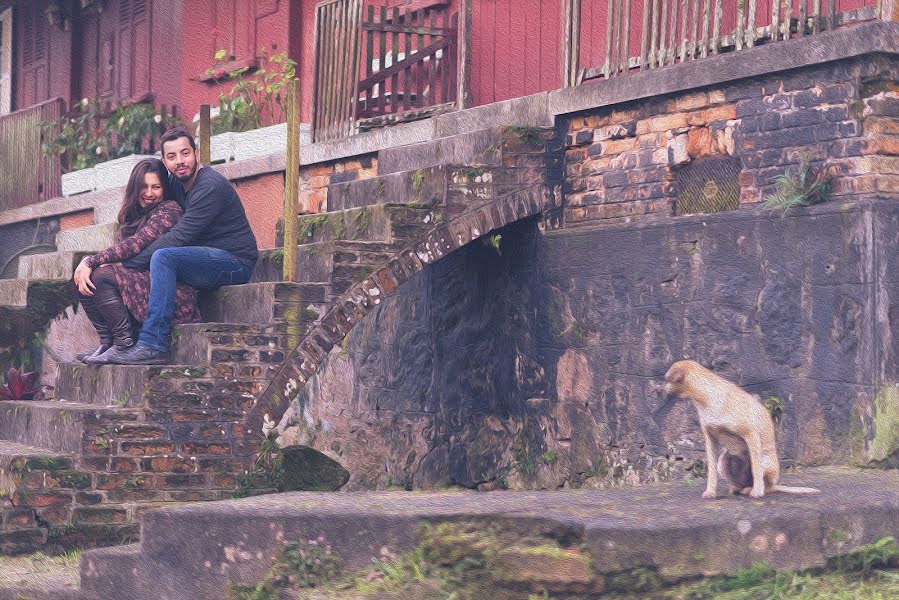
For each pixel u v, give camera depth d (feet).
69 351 31.63
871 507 15.81
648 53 25.49
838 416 20.51
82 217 49.39
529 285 26.89
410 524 15.34
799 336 21.21
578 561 14.37
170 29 54.44
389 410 29.14
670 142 24.59
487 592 14.80
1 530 21.84
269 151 37.11
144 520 17.15
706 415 16.53
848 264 20.43
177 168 26.48
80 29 63.62
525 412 26.91
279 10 46.11
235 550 16.29
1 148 56.95
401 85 36.94
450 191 25.79
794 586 14.87
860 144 20.74
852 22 21.59
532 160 26.68
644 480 24.04
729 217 22.53
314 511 16.08
